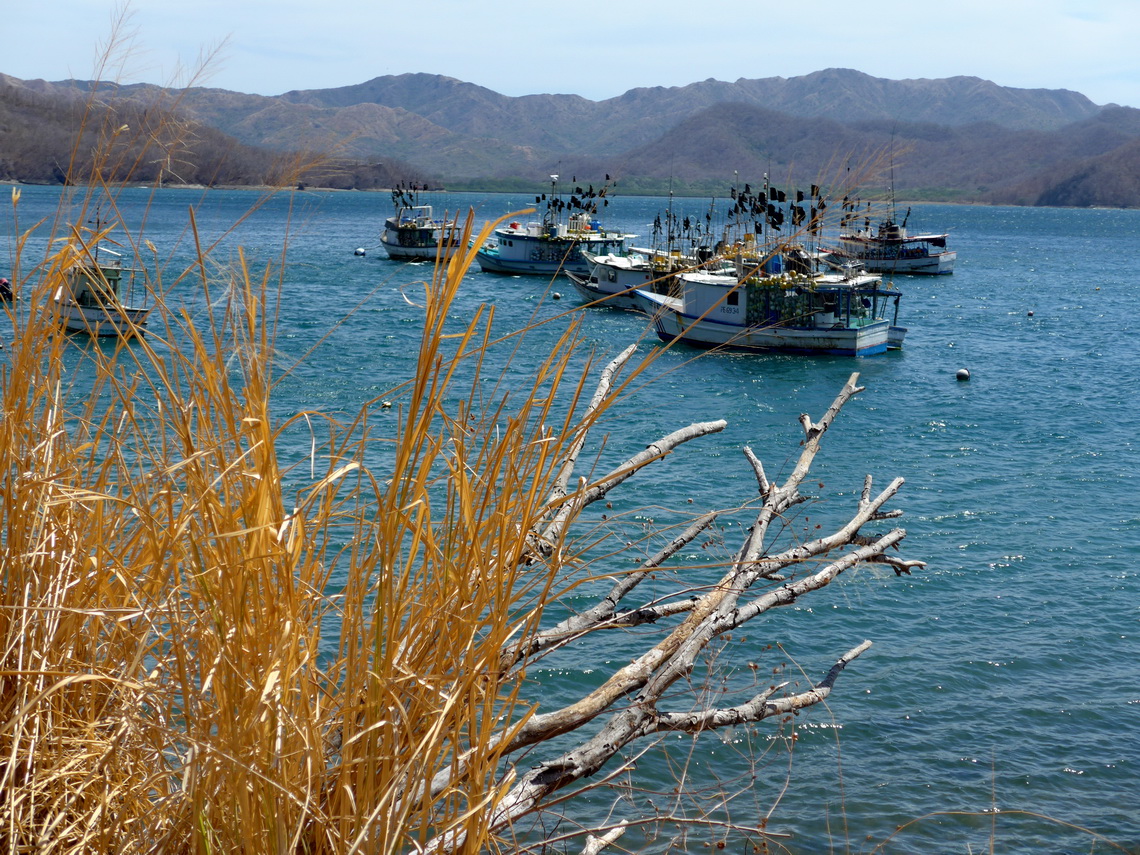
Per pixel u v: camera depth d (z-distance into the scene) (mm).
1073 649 14086
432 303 2086
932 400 34156
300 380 30156
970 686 12859
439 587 2299
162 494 2447
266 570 2031
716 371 37812
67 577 2656
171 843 2199
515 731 2260
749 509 18828
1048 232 183250
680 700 10492
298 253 82000
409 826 2092
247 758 1974
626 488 20625
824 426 4484
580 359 30234
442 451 2352
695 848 8742
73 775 2328
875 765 10891
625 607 12586
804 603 15070
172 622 2229
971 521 20078
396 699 2049
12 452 2648
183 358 2312
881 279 43469
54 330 2707
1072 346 48500
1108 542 18812
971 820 10070
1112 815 10289
